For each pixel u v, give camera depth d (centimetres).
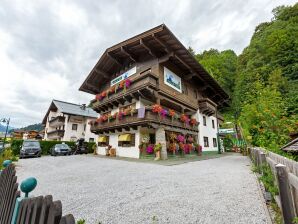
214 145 2703
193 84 2453
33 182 192
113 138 2064
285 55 3384
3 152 1357
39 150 1975
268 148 761
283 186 254
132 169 1001
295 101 1024
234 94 4406
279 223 322
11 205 233
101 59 2170
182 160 1464
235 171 897
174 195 516
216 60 5528
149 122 1506
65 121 3478
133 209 421
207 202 452
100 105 2231
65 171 968
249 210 392
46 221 146
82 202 477
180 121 1897
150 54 1848
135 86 1705
